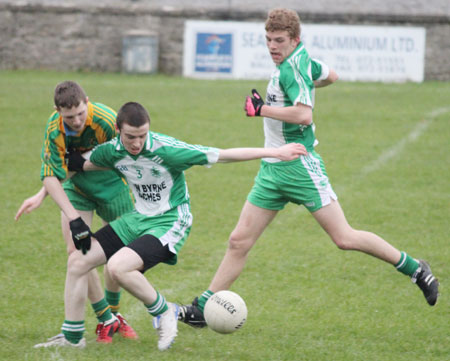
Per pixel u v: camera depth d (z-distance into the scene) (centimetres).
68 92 1515
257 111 1706
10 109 5469
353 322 1883
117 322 1730
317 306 2017
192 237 2753
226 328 1611
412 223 2966
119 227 1634
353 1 8931
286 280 2255
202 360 1564
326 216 1789
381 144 4641
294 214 3122
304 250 2581
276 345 1703
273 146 1825
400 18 8069
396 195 3434
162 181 1625
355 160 4203
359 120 5459
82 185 1727
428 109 5984
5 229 2772
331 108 5947
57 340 1642
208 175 3825
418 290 2181
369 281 2259
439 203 3284
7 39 8306
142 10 8219
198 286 2198
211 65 8025
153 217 1641
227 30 7919
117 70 8400
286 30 1703
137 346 1658
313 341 1733
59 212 3070
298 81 1714
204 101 6162
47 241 2636
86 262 1600
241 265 1855
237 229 1850
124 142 1567
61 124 1612
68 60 8375
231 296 1625
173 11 8169
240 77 7988
